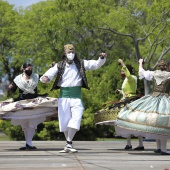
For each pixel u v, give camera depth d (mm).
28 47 67562
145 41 58094
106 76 48750
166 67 17281
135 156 15922
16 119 18594
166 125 16141
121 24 52031
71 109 17062
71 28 57812
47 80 17078
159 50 59969
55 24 55250
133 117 16438
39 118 18844
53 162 14062
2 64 81125
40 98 18578
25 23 68000
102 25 54438
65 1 54312
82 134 33594
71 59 17016
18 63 73688
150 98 16781
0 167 12875
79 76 17141
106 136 38031
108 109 19188
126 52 67688
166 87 16891
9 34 78562
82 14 53625
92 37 63125
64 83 17078
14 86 18844
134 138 40094
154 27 50719
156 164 13594
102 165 13297
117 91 20031
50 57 64500
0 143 22875
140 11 52156
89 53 66438
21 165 13328
